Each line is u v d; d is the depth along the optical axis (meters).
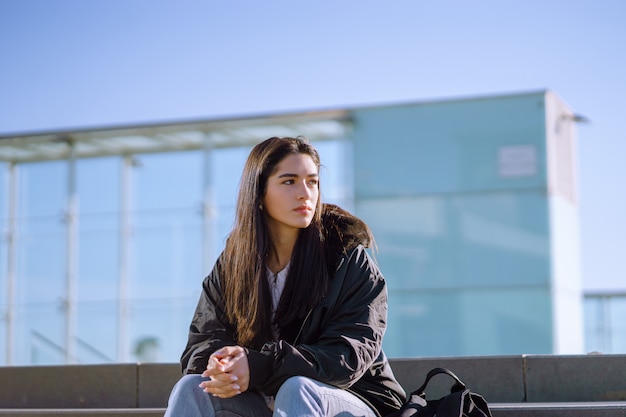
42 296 8.87
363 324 2.71
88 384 4.24
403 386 3.89
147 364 4.19
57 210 9.02
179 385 2.71
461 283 8.37
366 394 2.75
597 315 8.32
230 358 2.62
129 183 8.91
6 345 8.81
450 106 8.64
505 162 8.48
